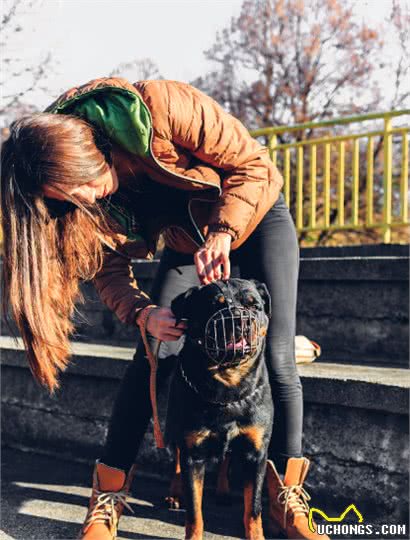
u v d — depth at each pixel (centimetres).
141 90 232
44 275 218
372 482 275
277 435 260
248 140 245
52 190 210
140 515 282
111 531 249
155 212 255
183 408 237
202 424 233
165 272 279
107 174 223
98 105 226
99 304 496
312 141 602
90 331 502
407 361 378
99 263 251
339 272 402
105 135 227
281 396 257
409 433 264
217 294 227
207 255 229
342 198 586
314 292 416
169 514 284
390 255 505
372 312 393
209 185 240
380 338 390
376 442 274
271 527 259
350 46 1512
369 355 393
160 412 331
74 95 226
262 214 254
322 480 290
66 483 328
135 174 242
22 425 395
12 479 334
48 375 238
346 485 283
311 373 308
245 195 236
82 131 215
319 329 414
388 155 563
